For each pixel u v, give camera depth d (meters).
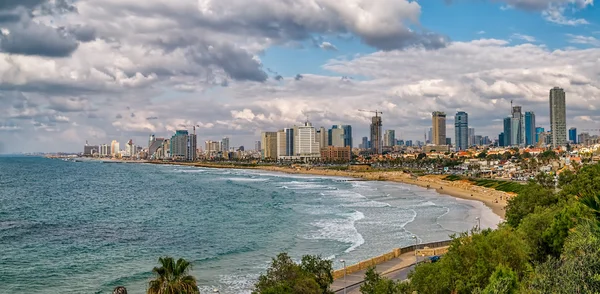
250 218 147.25
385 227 125.12
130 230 125.88
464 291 43.31
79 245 103.81
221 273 80.81
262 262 88.62
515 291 36.03
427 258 80.62
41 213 160.00
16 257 91.19
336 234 115.88
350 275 73.12
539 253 56.12
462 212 155.62
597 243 32.59
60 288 71.12
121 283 74.00
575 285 29.67
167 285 43.75
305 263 56.12
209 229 127.19
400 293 51.00
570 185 100.12
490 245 47.44
